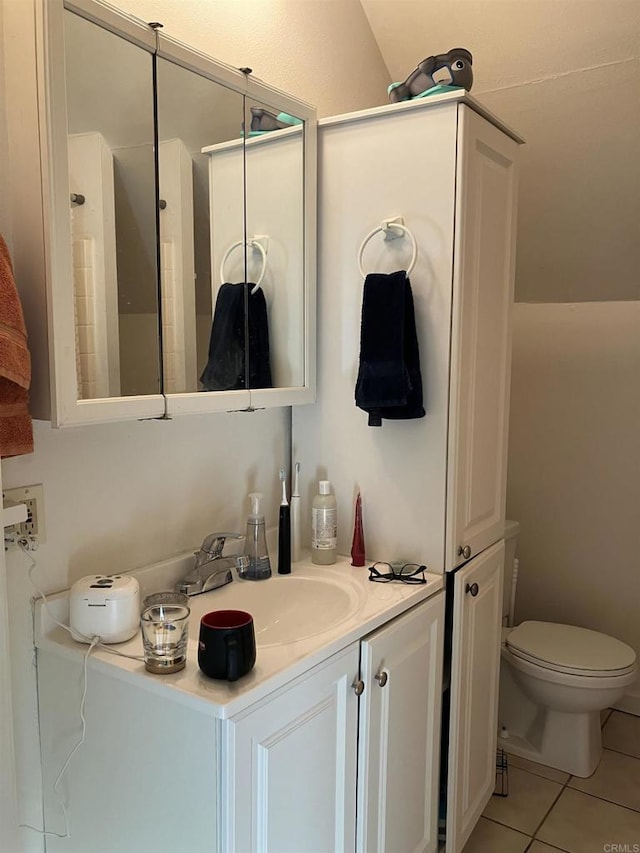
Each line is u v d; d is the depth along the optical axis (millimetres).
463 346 1625
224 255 1526
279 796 1162
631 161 2094
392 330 1575
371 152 1668
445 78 1604
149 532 1518
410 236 1610
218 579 1577
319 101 1953
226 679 1093
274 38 1777
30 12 1084
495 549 1916
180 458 1582
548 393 2764
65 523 1337
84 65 1168
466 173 1560
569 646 2277
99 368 1228
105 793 1229
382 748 1455
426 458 1666
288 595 1631
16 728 1292
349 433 1780
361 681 1358
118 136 1249
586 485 2717
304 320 1757
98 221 1219
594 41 1864
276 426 1869
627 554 2654
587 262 2482
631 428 2609
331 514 1742
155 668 1130
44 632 1288
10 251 1158
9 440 1099
